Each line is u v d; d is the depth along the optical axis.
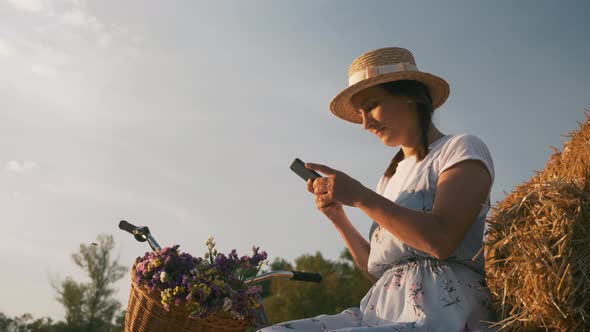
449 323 1.67
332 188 1.77
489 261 1.75
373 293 1.88
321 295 25.56
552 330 1.55
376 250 1.94
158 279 1.82
